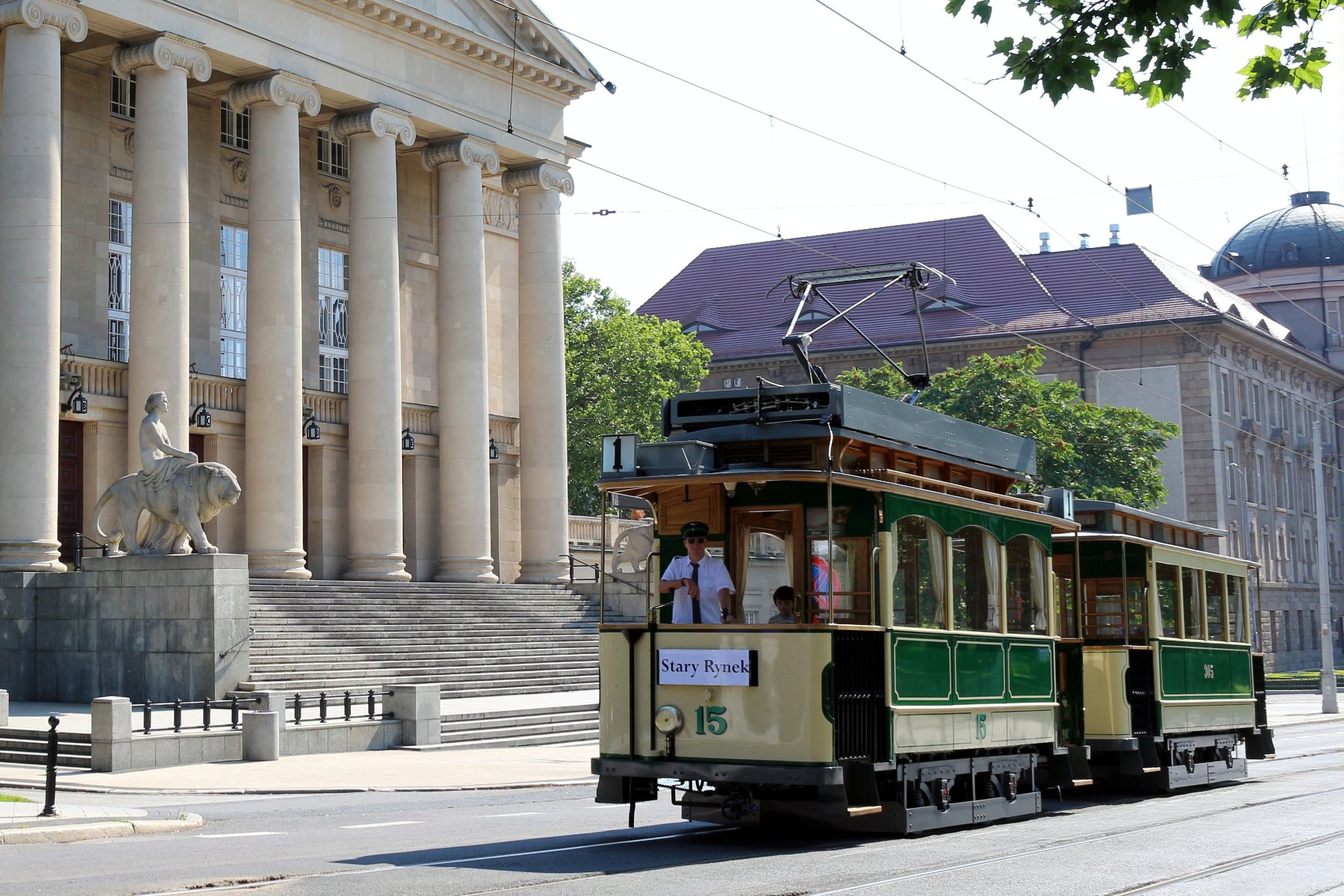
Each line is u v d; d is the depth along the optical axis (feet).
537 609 185.47
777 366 356.18
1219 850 59.16
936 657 61.77
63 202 171.42
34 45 150.92
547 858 54.13
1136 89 43.34
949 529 63.87
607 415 285.84
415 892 44.68
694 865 51.80
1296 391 390.63
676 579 59.00
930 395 271.28
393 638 156.97
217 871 50.11
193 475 132.16
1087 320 336.29
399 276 212.23
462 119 199.41
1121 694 83.05
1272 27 44.47
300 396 174.81
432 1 195.62
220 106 189.88
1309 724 183.73
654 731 57.77
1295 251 427.33
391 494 184.14
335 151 207.72
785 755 55.36
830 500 56.34
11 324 147.54
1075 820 70.13
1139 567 86.89
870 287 359.87
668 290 392.06
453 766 104.78
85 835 62.95
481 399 198.39
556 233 212.84
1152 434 287.07
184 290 161.68
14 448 146.10
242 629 130.93
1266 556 359.46
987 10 40.81
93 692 133.18
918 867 51.96
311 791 88.22
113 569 133.18
